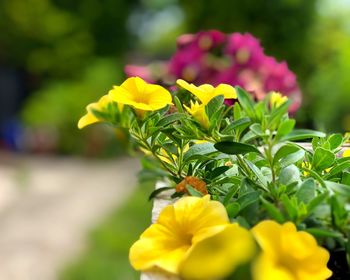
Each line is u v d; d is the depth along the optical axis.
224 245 0.55
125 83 0.80
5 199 7.07
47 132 12.21
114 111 0.92
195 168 0.94
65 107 11.89
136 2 15.05
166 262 0.58
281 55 8.14
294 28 8.09
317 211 0.60
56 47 13.47
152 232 0.62
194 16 8.69
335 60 4.73
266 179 0.76
